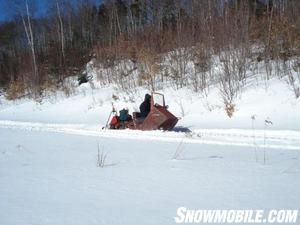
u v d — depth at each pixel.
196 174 7.02
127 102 22.66
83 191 6.09
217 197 5.52
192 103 19.45
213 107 18.08
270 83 18.34
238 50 21.42
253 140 11.76
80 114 23.16
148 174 7.16
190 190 5.95
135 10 40.44
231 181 6.41
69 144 12.20
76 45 41.66
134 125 14.86
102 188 6.25
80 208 5.21
